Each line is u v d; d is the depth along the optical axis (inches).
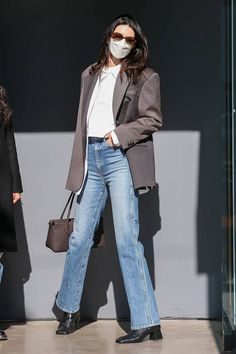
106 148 353.7
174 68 387.2
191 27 386.0
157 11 386.0
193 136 388.8
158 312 373.4
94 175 358.6
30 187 391.5
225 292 344.8
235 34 333.7
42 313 392.8
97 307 391.5
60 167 391.5
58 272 392.2
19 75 389.7
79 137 358.3
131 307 355.6
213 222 388.8
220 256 388.5
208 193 388.8
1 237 356.8
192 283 389.7
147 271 356.5
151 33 386.6
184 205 389.4
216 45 386.0
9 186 358.9
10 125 362.3
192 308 390.0
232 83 338.3
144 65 354.3
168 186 389.7
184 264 389.7
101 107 355.6
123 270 354.9
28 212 391.9
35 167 391.5
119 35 350.0
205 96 387.5
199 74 387.2
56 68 389.4
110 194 356.5
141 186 348.8
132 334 356.8
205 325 383.2
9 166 360.8
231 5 339.0
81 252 362.9
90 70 362.0
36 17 388.5
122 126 348.2
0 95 361.7
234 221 336.8
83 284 375.6
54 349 348.8
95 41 388.2
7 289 392.2
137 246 354.3
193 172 389.1
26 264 392.2
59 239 366.0
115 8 386.6
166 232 389.7
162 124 384.5
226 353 340.2
